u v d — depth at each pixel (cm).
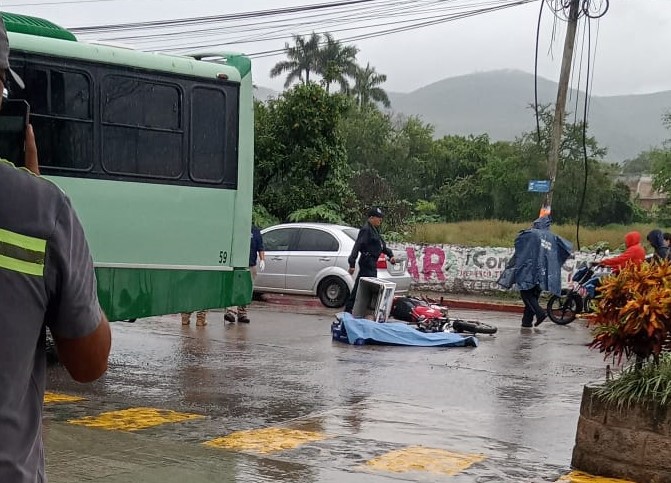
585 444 633
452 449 688
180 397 869
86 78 958
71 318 220
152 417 769
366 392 912
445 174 6278
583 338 1451
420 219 3962
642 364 634
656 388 600
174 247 1011
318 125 2564
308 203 2570
